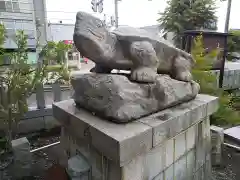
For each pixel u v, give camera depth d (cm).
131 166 131
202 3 873
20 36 273
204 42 359
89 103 159
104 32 144
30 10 884
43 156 258
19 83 262
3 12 859
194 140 191
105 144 127
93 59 151
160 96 159
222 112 306
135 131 129
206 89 304
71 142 181
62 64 315
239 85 484
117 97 138
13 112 272
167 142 158
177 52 184
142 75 151
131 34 158
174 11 907
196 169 201
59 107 180
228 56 877
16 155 214
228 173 232
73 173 151
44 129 348
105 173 139
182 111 167
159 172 155
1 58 259
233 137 273
